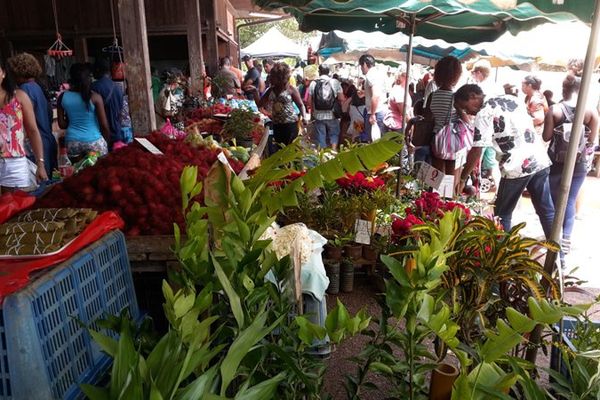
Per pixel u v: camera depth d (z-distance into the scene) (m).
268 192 1.28
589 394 1.16
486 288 1.53
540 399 0.94
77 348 1.27
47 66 9.02
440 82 3.73
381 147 1.12
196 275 1.17
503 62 8.68
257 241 1.18
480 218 1.60
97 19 8.91
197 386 0.76
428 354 1.27
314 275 1.85
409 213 2.82
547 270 1.55
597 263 3.89
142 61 3.59
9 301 1.06
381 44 8.16
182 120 5.71
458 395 0.94
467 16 4.00
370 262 3.14
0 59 8.95
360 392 2.04
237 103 6.32
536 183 3.68
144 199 1.94
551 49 7.52
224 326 1.15
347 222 3.22
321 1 2.48
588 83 1.39
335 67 17.58
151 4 8.88
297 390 1.20
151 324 1.21
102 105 4.39
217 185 1.25
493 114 3.63
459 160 4.49
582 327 1.57
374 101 6.56
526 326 0.95
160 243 1.81
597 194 6.17
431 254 1.13
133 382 0.70
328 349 1.55
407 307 1.11
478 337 1.55
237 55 14.49
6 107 3.10
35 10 8.86
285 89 5.87
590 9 1.63
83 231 1.46
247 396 0.83
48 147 4.20
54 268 1.25
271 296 1.21
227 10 12.15
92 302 1.38
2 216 1.55
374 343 1.30
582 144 3.59
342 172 1.18
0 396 1.09
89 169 2.08
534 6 1.68
